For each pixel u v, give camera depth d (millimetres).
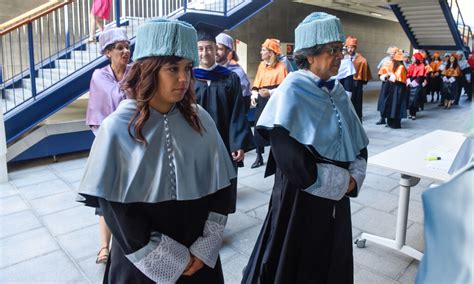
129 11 6480
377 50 15766
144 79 1014
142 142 1013
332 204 1468
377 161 2164
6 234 2689
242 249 2500
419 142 2637
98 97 2240
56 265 2283
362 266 2297
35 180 3912
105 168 982
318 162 1386
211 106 2424
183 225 1092
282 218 1486
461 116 8406
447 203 448
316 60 1432
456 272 421
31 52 4363
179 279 1111
